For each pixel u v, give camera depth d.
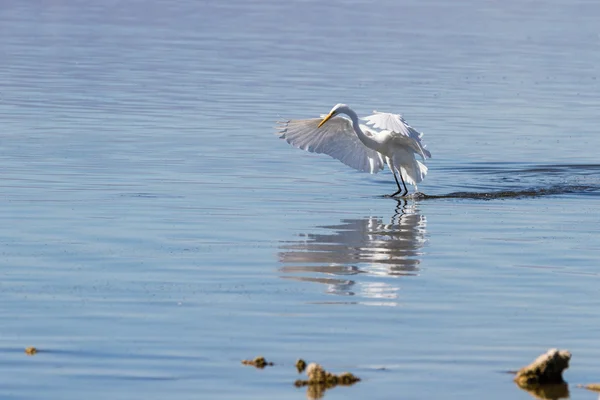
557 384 9.63
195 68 38.16
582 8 70.50
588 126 27.64
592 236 15.60
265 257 13.94
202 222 16.08
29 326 10.88
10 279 12.56
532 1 74.88
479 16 63.38
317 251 14.37
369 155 19.08
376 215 17.12
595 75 38.72
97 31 50.19
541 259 14.11
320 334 10.82
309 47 45.75
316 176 20.67
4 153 21.77
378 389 9.44
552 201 18.67
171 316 11.30
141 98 30.69
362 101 31.02
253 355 10.18
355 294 12.28
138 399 9.08
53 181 19.06
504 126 27.38
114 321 11.09
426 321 11.30
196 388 9.36
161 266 13.33
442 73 38.38
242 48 44.75
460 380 9.67
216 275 12.98
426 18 61.34
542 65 41.47
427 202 18.47
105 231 15.25
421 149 18.02
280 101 30.72
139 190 18.50
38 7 61.72
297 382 9.54
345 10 65.00
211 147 23.30
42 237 14.77
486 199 18.83
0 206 16.83
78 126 25.61
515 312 11.68
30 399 9.04
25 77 34.50
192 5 65.69
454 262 13.90
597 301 12.14
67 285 12.38
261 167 21.31
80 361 9.93
